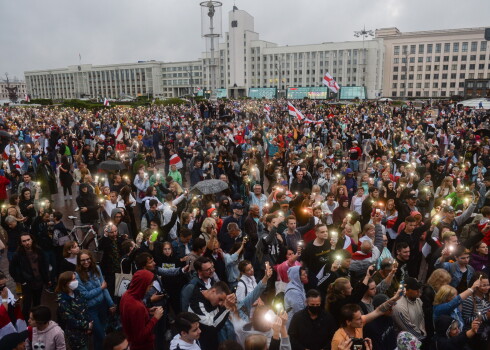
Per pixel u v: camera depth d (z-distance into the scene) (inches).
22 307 226.1
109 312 199.8
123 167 440.8
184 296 179.2
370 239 251.0
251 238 258.1
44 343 160.7
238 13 5132.9
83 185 351.6
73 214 469.1
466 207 336.2
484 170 525.7
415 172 458.3
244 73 5290.4
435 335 170.1
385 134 956.0
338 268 207.8
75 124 1182.3
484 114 1707.7
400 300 177.8
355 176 498.9
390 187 367.9
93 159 566.9
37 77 7091.5
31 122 1203.2
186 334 146.1
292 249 251.3
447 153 601.3
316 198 339.9
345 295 177.2
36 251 230.4
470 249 253.1
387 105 2454.5
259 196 361.7
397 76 4749.0
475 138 796.0
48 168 464.1
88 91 6550.2
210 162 523.5
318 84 4859.7
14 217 277.1
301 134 882.8
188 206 360.8
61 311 184.7
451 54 4384.8
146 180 416.8
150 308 176.4
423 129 1113.4
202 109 1451.8
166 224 274.8
